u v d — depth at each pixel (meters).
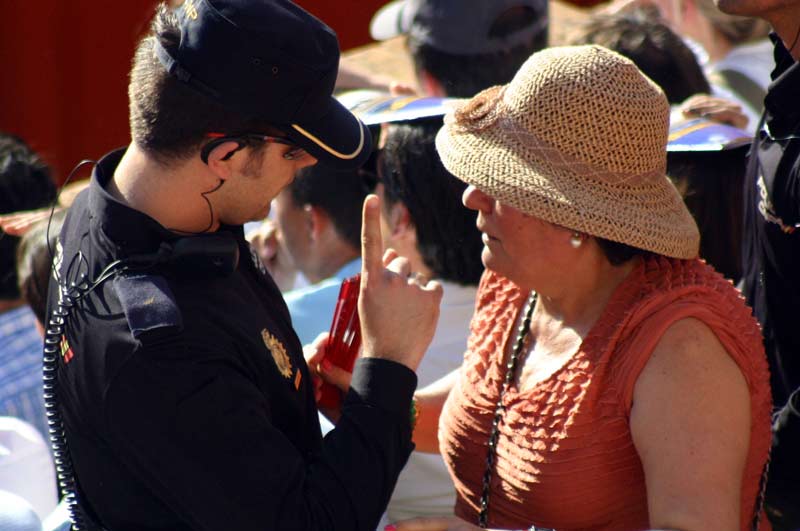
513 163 6.75
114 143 25.22
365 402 6.61
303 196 10.76
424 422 8.67
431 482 9.24
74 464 6.63
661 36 12.05
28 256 10.05
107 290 6.15
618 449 6.69
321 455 6.50
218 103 6.12
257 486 6.09
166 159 6.28
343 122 6.57
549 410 6.97
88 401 6.17
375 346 6.81
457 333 9.51
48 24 24.39
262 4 6.18
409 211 9.48
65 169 25.11
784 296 8.42
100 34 24.62
